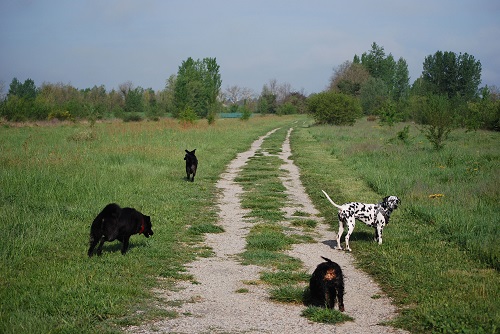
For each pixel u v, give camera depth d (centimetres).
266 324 660
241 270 933
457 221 1201
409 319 668
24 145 2361
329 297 711
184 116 5134
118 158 2177
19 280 760
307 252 1075
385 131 4722
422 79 10069
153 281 830
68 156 2033
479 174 1872
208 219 1370
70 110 6475
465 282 825
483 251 970
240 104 17300
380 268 921
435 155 2523
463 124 4906
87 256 922
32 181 1462
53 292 709
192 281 855
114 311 666
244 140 4200
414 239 1133
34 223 1101
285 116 11456
